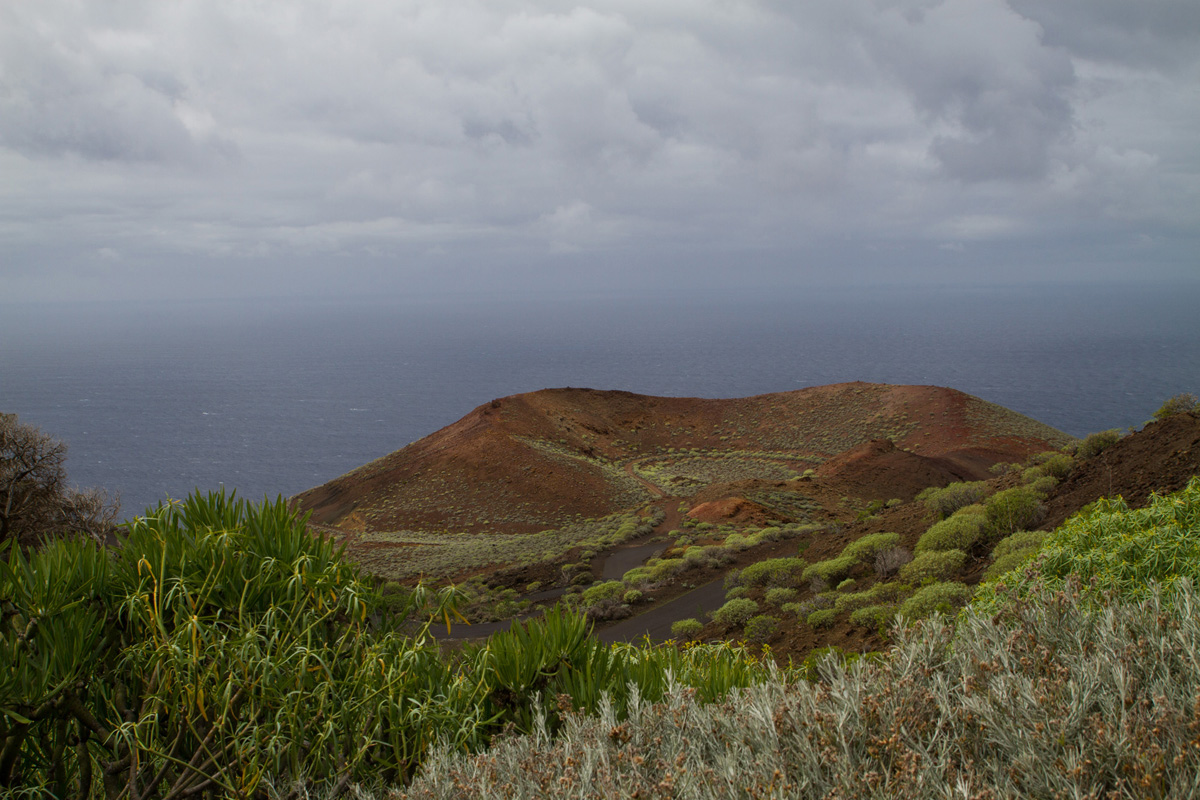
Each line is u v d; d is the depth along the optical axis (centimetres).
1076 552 443
